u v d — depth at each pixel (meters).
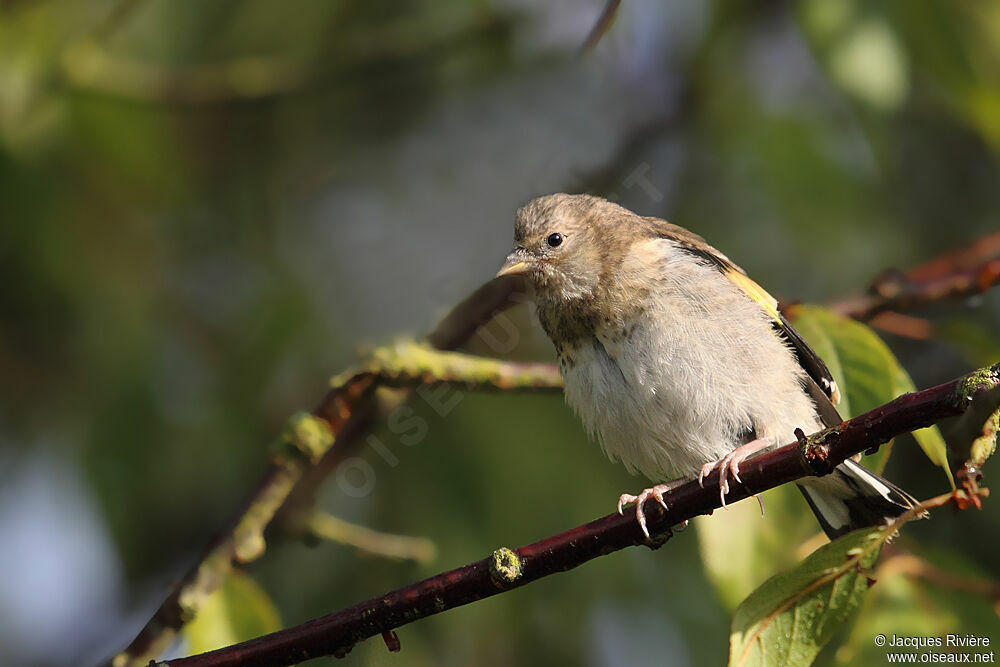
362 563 9.95
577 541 6.16
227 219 11.38
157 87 10.95
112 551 10.60
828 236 10.97
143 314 10.65
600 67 11.38
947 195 11.62
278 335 10.59
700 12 11.79
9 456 10.52
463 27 11.34
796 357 7.89
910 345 11.34
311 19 11.41
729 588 7.31
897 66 9.16
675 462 7.95
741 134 11.42
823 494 7.54
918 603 7.41
